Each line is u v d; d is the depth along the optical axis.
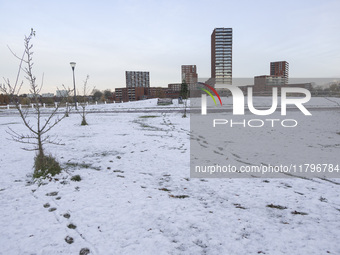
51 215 3.76
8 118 20.11
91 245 2.99
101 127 13.92
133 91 186.62
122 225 3.47
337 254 2.82
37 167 5.52
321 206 4.16
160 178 5.64
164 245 3.00
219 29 147.50
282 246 2.98
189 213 3.87
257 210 4.01
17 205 4.11
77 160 7.00
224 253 2.85
